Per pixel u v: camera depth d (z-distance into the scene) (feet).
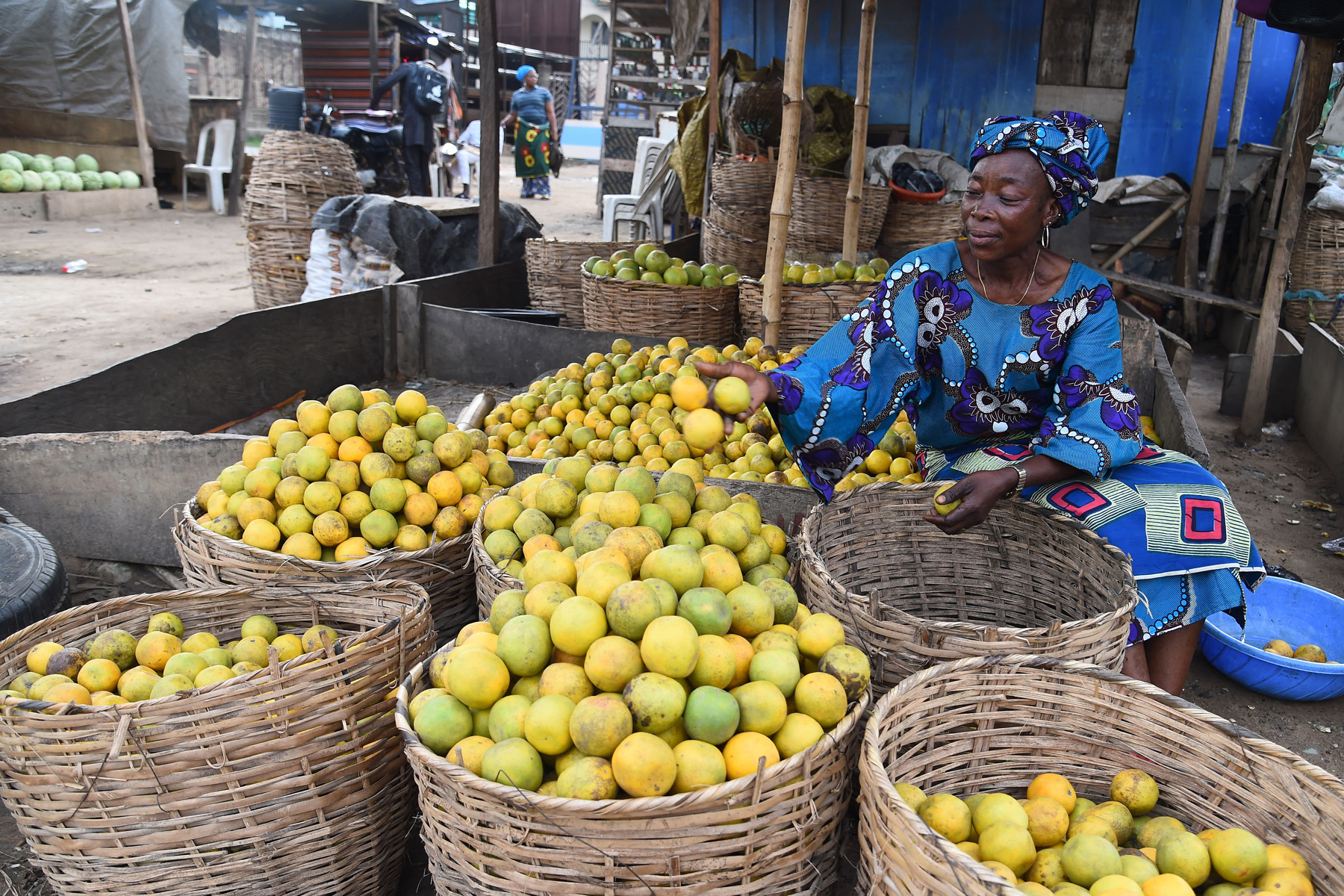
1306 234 25.41
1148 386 17.39
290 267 26.58
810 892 6.23
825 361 8.68
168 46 52.24
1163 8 28.76
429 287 22.67
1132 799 6.84
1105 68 29.58
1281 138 29.14
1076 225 28.53
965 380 9.10
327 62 57.31
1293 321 25.94
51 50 46.93
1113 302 8.54
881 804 5.54
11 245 37.60
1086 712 7.13
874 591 7.20
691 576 6.89
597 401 14.11
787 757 6.14
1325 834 6.12
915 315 8.83
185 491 12.27
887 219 25.71
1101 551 8.24
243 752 6.46
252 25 49.47
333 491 9.40
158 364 16.12
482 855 5.78
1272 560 14.83
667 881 5.60
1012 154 7.74
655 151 35.27
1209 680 11.50
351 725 6.92
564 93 95.96
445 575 9.59
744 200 23.99
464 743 6.10
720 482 11.05
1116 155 30.32
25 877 7.82
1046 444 8.45
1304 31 17.25
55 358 22.21
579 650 6.38
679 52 32.50
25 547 10.31
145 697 7.45
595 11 129.08
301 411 9.93
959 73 30.04
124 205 48.49
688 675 6.29
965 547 9.43
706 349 14.67
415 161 47.83
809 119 24.99
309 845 6.89
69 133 49.16
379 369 22.15
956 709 6.95
